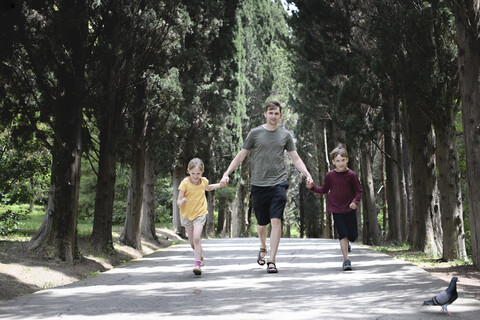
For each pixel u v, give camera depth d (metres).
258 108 36.22
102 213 12.06
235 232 38.06
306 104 25.41
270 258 7.41
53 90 9.83
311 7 18.25
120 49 12.03
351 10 18.00
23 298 5.78
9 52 9.15
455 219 10.88
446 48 11.31
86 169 30.58
